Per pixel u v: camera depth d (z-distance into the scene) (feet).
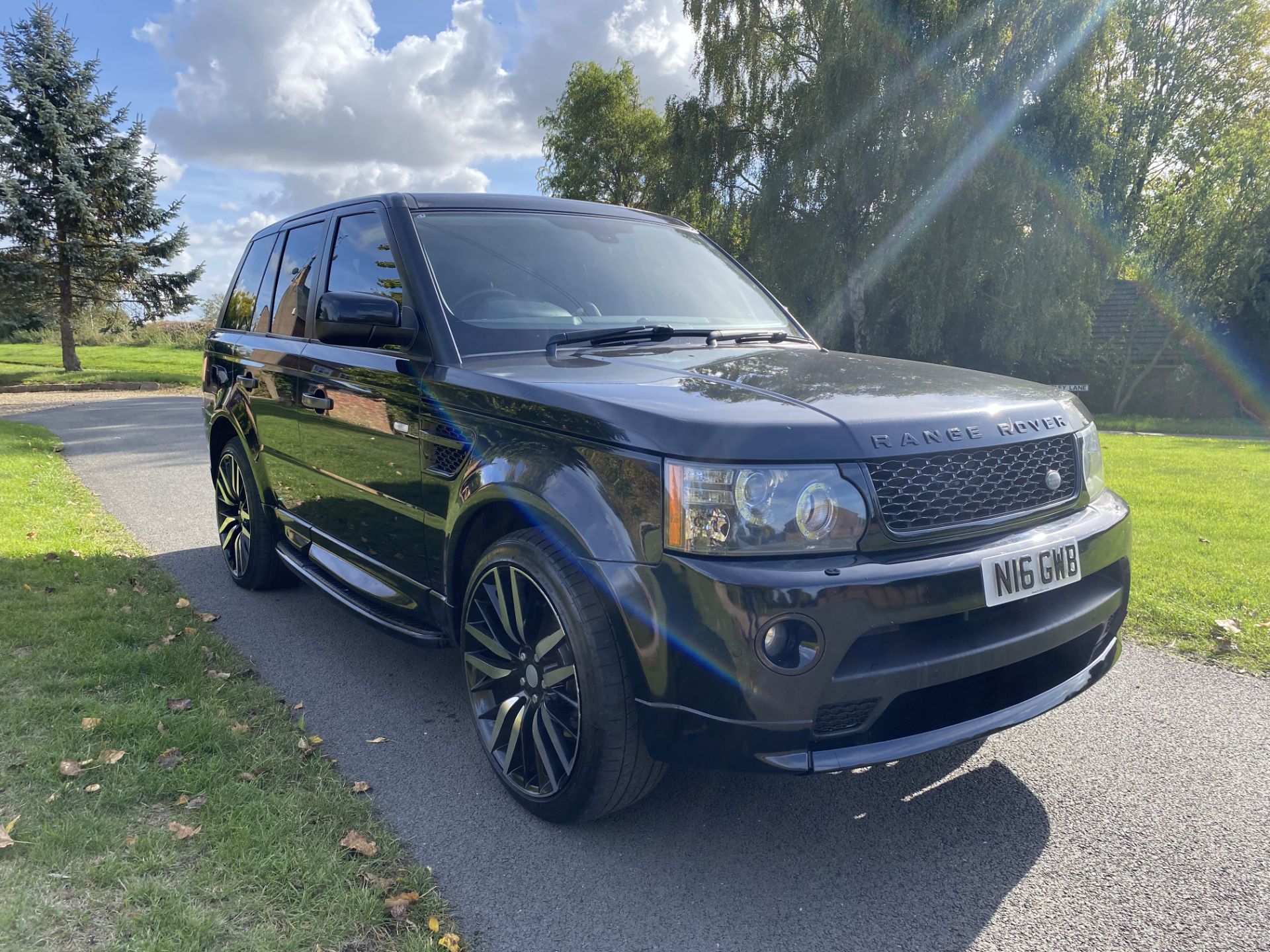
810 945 6.44
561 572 7.32
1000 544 7.07
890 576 6.39
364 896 6.72
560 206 11.91
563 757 7.66
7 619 12.67
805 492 6.40
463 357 8.93
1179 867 7.40
